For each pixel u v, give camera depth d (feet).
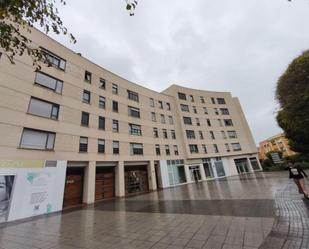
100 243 16.96
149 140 79.92
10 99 39.34
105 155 59.57
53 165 43.68
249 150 119.14
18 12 10.21
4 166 35.04
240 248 12.90
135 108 79.25
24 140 40.57
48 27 11.18
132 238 17.49
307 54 33.14
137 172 72.23
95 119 59.82
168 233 17.87
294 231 14.75
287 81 36.06
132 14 11.56
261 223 17.54
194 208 28.40
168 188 72.54
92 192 51.70
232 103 129.08
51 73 49.96
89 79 62.28
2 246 18.79
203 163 101.45
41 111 45.37
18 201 35.01
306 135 56.90
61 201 42.83
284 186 39.32
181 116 102.89
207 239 15.23
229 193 40.04
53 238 20.02
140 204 39.06
